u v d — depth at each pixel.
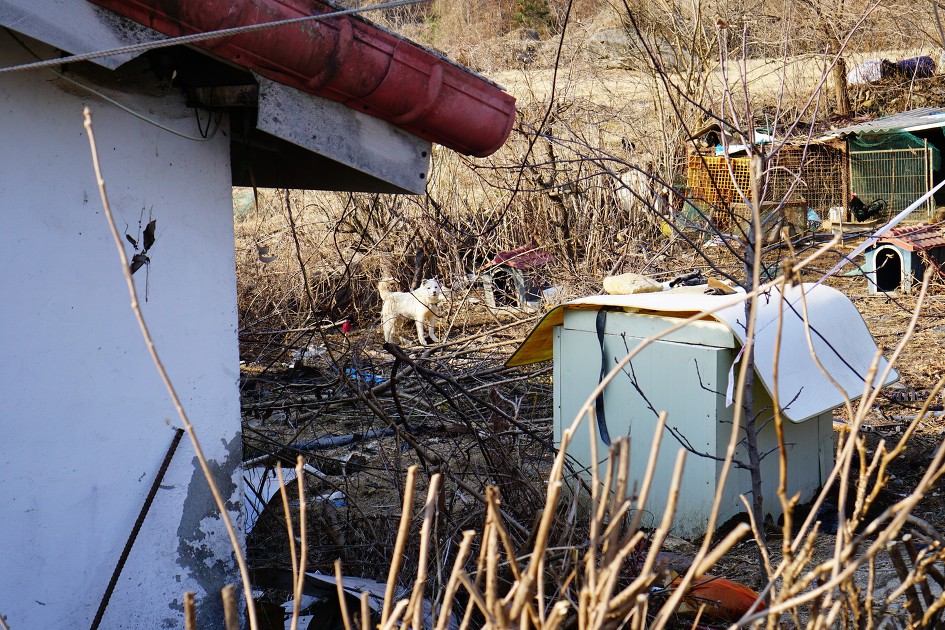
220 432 3.05
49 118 2.67
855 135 16.27
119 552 2.88
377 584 3.22
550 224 11.18
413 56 2.88
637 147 12.70
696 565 1.44
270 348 8.26
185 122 2.92
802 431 4.73
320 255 10.74
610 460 1.50
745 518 4.43
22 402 2.68
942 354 8.39
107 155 2.77
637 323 4.56
